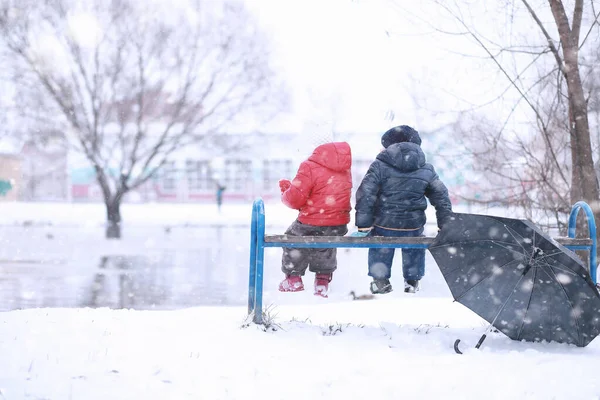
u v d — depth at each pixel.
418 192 6.64
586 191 9.84
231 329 5.96
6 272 14.18
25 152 47.34
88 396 4.07
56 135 31.86
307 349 5.42
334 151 6.69
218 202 41.84
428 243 6.08
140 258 17.38
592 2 10.41
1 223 29.92
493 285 5.55
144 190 60.88
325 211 6.68
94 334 5.69
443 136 12.04
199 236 24.67
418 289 6.77
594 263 6.59
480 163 11.95
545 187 12.04
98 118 32.25
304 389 4.36
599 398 4.23
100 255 17.94
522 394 4.28
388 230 6.62
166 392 4.22
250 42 34.97
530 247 5.43
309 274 13.83
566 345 5.78
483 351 5.52
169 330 5.91
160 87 33.94
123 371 4.63
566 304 5.41
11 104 31.70
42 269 14.80
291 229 6.80
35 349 5.13
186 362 4.89
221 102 35.00
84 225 29.75
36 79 31.70
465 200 12.46
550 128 11.54
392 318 7.33
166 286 12.50
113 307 10.05
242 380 4.52
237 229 28.80
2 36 30.72
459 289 5.58
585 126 9.91
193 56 34.25
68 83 31.91
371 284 6.66
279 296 10.95
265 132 37.88
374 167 6.59
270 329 6.04
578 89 9.93
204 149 36.88
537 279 5.45
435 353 5.45
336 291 11.38
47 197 61.81
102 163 31.95
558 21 9.95
